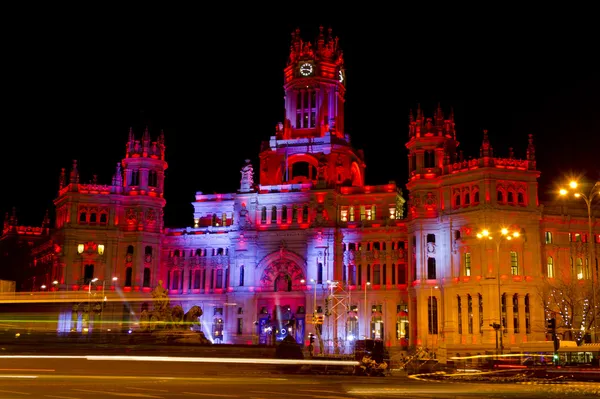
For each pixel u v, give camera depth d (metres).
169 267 172.25
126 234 165.50
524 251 137.25
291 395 44.56
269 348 100.56
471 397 44.69
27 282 197.12
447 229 142.75
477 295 135.38
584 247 142.88
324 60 181.00
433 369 96.44
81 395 43.03
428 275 144.38
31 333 153.00
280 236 162.62
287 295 160.25
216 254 170.12
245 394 44.81
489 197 137.38
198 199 178.00
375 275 158.88
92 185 166.38
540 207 141.50
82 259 162.38
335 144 172.50
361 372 74.81
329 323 153.38
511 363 96.69
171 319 118.12
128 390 47.09
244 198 167.00
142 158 168.12
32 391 45.44
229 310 162.88
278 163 174.12
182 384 53.44
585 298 131.62
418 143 149.62
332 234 157.75
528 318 134.88
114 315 160.75
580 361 82.06
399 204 167.50
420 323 142.12
